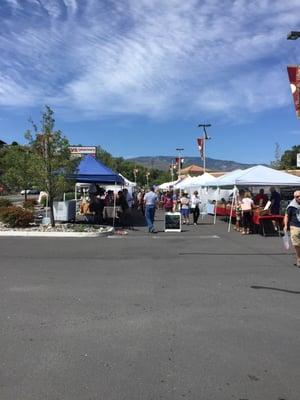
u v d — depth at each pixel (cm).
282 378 505
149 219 2094
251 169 2373
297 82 1633
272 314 755
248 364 544
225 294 891
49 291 912
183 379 502
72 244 1644
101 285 967
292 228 1193
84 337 638
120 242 1711
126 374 514
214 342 620
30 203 3362
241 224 2162
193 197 2616
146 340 627
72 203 2609
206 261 1282
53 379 500
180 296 876
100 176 2402
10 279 1026
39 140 2138
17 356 567
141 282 999
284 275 1080
